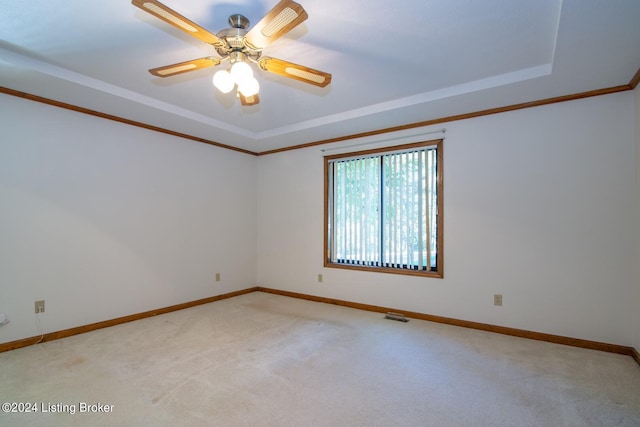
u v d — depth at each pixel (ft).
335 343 9.01
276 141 13.89
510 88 8.39
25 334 8.74
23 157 8.80
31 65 7.33
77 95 8.87
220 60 6.18
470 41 6.62
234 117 11.46
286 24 4.86
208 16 5.78
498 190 9.92
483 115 10.14
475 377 7.06
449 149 10.72
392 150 11.85
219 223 14.26
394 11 5.62
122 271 10.83
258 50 5.89
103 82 8.57
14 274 8.60
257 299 14.28
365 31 6.25
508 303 9.72
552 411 5.81
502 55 7.20
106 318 10.39
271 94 9.39
